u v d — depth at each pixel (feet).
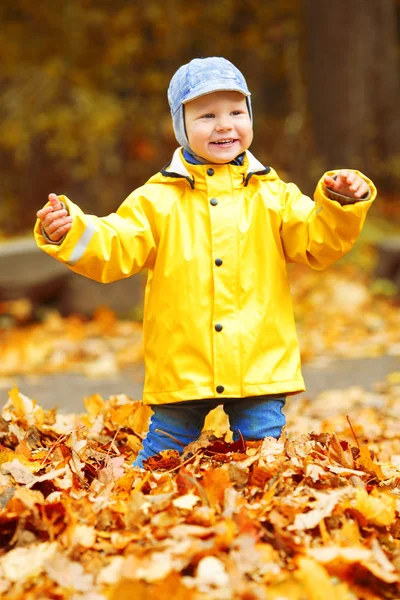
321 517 12.88
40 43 74.74
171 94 16.39
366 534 13.08
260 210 16.03
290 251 16.11
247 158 16.28
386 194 69.82
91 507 13.37
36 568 11.87
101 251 15.08
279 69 81.00
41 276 43.19
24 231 67.87
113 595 10.79
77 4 72.64
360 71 67.21
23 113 66.54
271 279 15.96
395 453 19.62
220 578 11.19
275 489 13.80
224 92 15.89
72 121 65.41
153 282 16.02
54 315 42.88
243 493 13.92
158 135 72.43
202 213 15.93
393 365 32.48
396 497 14.56
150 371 16.03
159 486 14.21
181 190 16.15
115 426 19.42
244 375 15.52
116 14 73.56
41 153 70.95
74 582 11.41
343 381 29.96
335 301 45.85
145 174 71.87
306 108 72.90
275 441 15.34
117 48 72.90
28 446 16.97
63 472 14.78
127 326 42.09
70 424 20.17
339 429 22.09
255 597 10.89
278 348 15.90
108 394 28.84
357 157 67.21
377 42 69.15
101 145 66.59
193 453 15.62
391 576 11.67
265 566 11.73
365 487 14.61
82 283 44.09
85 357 36.32
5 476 14.62
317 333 39.19
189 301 15.66
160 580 11.14
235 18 79.92
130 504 13.20
